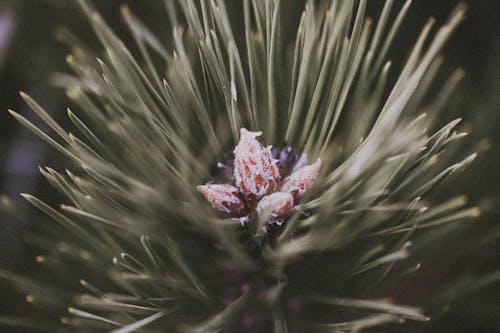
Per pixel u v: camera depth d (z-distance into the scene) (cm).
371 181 19
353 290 21
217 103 22
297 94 20
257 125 21
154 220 21
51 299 24
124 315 22
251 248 21
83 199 20
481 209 25
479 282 24
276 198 19
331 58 21
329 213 19
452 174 21
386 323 23
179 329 21
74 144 19
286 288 21
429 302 24
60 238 26
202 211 19
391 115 18
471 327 25
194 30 21
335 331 20
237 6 26
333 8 21
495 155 25
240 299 20
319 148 21
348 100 24
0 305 26
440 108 26
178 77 21
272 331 21
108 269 23
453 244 25
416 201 19
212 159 22
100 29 21
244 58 25
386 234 20
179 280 21
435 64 23
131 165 22
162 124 21
